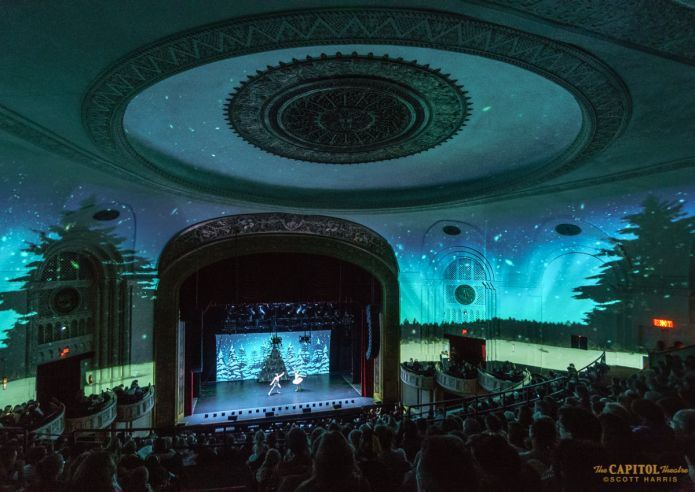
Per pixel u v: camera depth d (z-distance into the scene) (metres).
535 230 20.42
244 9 5.16
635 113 8.12
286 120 10.49
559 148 12.06
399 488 3.95
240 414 23.62
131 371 20.55
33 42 5.64
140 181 14.26
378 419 11.28
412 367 24.06
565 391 12.22
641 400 4.20
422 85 8.86
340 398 26.14
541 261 21.83
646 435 3.91
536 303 22.52
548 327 22.08
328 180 16.20
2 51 5.84
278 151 12.57
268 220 22.33
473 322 24.39
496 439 2.86
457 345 24.70
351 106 9.78
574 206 17.27
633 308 19.02
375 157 13.23
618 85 6.99
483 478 2.79
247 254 22.53
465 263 24.53
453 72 8.34
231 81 8.55
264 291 23.64
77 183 13.75
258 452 8.12
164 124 10.54
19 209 13.58
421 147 12.30
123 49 5.95
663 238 16.69
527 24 5.38
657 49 5.73
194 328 23.59
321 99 9.45
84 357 19.41
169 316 21.56
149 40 5.75
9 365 15.80
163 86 8.63
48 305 17.81
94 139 9.74
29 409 13.98
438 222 22.30
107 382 19.88
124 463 6.29
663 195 14.48
